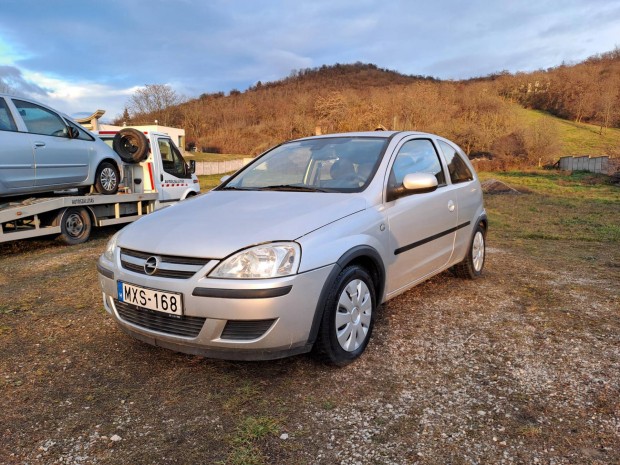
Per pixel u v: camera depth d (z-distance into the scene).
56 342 3.46
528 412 2.51
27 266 5.84
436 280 5.08
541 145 40.66
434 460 2.14
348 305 3.02
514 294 4.60
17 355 3.24
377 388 2.78
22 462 2.13
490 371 2.99
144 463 2.12
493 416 2.48
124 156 8.99
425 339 3.49
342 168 3.72
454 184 4.59
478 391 2.74
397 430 2.37
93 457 2.17
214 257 2.64
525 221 11.09
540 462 2.12
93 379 2.90
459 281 5.06
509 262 6.11
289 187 3.70
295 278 2.64
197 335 2.67
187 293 2.63
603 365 3.06
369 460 2.14
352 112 59.75
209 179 29.25
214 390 2.76
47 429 2.38
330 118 61.09
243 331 2.63
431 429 2.37
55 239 7.52
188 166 10.49
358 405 2.59
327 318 2.84
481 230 5.23
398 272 3.59
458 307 4.21
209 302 2.59
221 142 59.03
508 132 47.94
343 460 2.14
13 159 6.30
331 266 2.82
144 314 2.90
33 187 6.70
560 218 11.66
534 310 4.13
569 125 67.44
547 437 2.29
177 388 2.78
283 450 2.21
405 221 3.62
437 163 4.45
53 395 2.71
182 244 2.76
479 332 3.63
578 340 3.47
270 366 3.06
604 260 6.30
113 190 8.27
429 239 3.99
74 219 7.60
